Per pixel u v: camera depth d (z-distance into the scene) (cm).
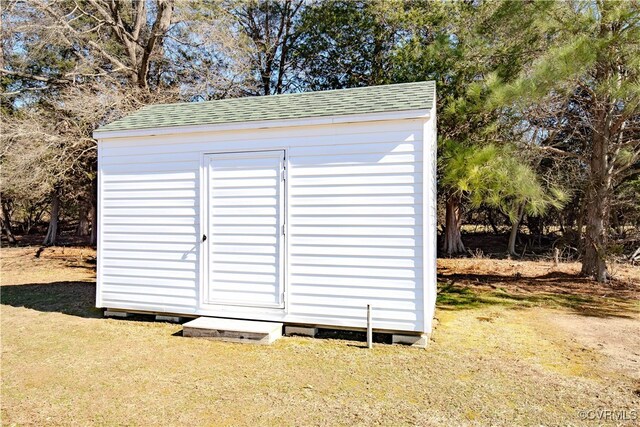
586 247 922
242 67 1290
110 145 591
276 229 517
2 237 1798
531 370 396
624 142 857
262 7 1560
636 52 628
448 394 344
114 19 1242
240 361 422
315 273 500
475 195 661
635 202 990
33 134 1038
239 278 531
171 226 562
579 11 705
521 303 697
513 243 1388
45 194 1384
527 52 801
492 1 980
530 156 798
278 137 518
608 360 423
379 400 333
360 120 479
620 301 709
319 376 382
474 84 782
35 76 1236
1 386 365
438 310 649
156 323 567
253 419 304
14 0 1068
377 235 477
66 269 1128
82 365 414
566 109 807
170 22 1259
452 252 1412
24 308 675
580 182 940
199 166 550
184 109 652
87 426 295
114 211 590
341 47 1325
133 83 1230
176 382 371
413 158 467
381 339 494
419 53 1109
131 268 582
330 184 496
